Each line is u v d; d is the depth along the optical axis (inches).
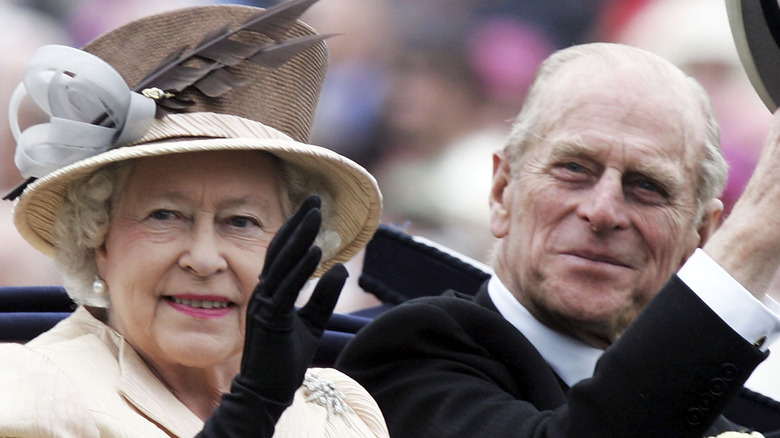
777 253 371.9
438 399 438.9
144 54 371.9
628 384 365.7
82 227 355.3
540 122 476.7
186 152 351.3
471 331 463.2
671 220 470.3
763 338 364.8
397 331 458.6
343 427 379.2
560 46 1208.2
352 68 1179.3
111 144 344.8
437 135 1174.3
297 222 299.7
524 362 458.6
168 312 345.7
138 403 331.3
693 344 362.0
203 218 348.8
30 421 295.1
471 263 584.1
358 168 372.5
